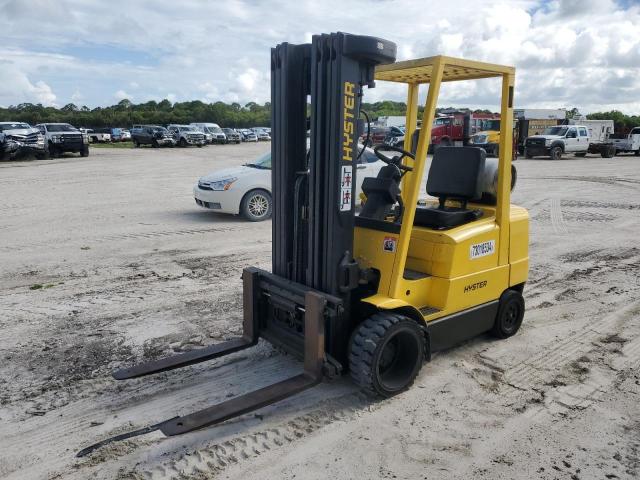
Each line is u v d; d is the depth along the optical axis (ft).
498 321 15.83
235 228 32.22
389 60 11.60
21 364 14.55
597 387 13.52
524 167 76.64
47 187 51.16
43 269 23.40
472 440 11.19
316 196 12.07
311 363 12.05
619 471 10.28
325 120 11.68
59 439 11.21
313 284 12.59
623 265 25.13
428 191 15.15
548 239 30.55
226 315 18.11
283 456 10.62
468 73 13.73
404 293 13.02
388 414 12.10
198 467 10.28
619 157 100.73
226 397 12.85
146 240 29.01
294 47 12.28
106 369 14.29
